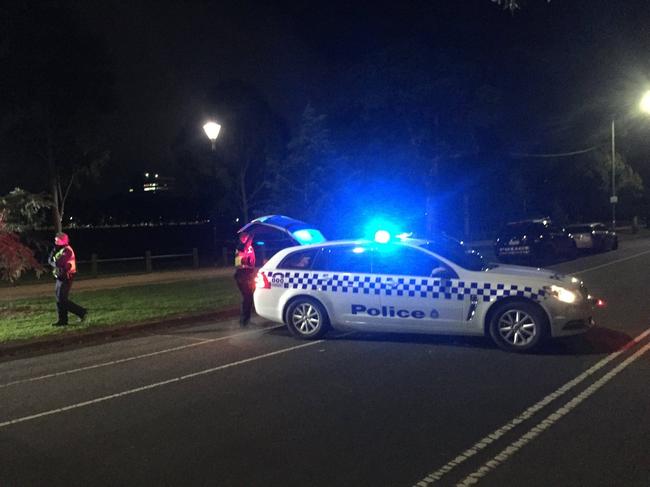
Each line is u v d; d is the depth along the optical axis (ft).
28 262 46.57
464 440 18.58
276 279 34.47
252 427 20.34
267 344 33.14
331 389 24.32
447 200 133.69
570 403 21.63
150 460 17.97
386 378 25.63
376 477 16.30
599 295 46.68
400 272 31.91
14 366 30.58
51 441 19.83
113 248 116.67
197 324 40.57
